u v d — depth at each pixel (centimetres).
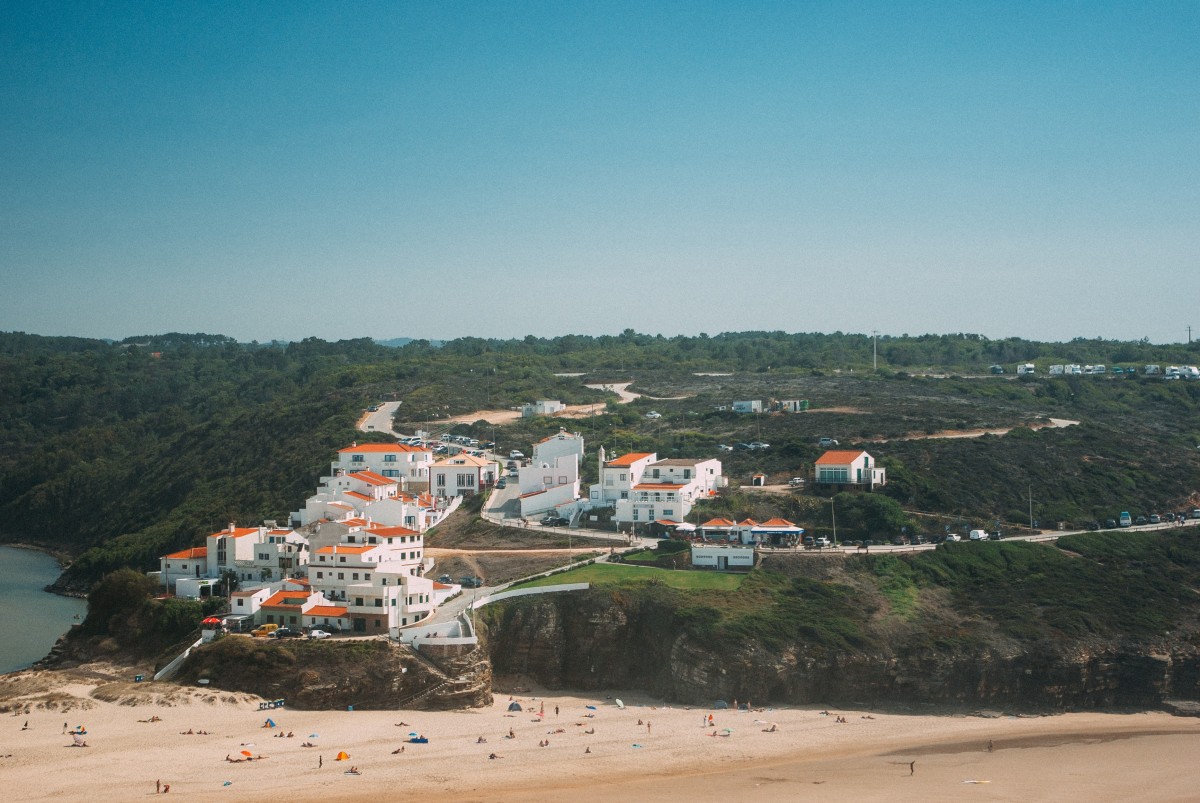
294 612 13988
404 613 13875
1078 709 13800
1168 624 14700
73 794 9612
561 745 11531
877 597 15125
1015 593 15362
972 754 11719
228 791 9806
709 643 13638
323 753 10944
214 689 12631
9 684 13088
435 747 11281
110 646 15050
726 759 11275
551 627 14212
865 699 13688
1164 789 10544
